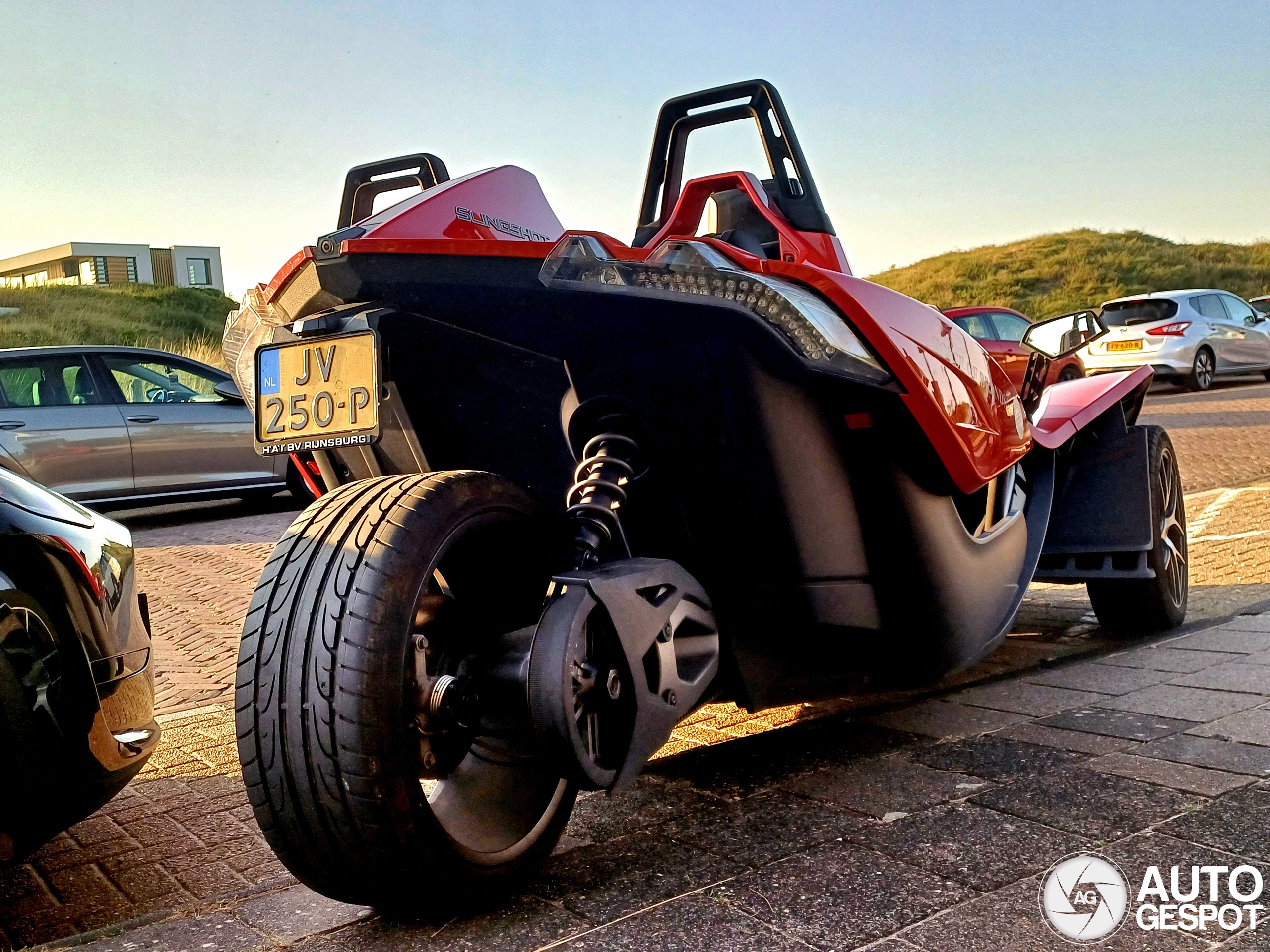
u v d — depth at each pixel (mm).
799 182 2590
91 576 2514
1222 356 17797
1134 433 3840
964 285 49250
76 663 2400
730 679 2348
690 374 2111
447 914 1896
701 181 2650
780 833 2166
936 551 2482
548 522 2115
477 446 2326
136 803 3010
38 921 2293
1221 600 4391
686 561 2326
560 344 2145
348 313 2070
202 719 3873
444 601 2025
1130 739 2576
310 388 2107
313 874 1788
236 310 2391
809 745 2797
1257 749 2416
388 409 2271
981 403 2586
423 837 1741
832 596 2344
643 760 1885
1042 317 42812
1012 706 3012
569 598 1846
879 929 1702
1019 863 1913
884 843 2051
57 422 9086
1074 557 3820
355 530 1828
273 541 8375
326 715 1688
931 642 2566
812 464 2225
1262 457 9398
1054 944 1623
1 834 2215
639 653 1887
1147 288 45156
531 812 2041
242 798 3008
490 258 1996
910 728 2869
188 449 9656
